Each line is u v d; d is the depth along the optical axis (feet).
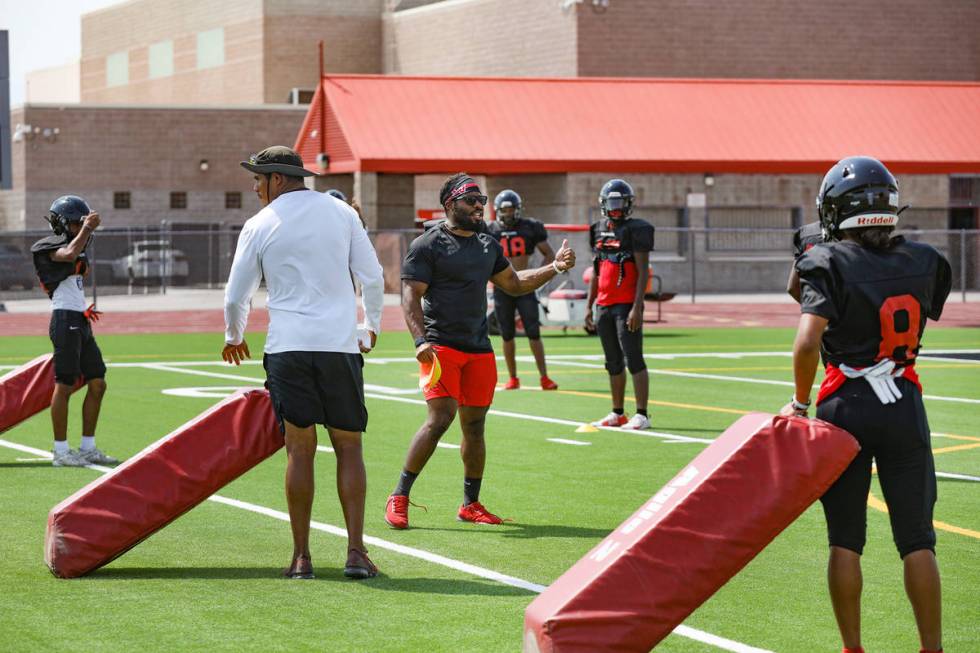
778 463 22.17
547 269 36.45
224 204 224.12
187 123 222.69
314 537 34.78
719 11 215.31
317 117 172.76
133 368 81.25
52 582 30.01
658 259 174.09
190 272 220.84
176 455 30.91
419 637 25.73
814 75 217.36
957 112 183.62
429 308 35.94
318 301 29.76
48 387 45.98
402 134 165.99
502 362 86.58
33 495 40.63
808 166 175.42
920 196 179.22
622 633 21.91
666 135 174.40
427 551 33.24
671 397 66.80
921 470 22.88
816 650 25.00
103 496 30.63
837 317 22.70
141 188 221.05
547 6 217.77
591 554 22.94
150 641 25.40
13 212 221.66
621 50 213.46
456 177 35.91
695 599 22.17
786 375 77.71
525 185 175.73
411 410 61.26
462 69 238.89
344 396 29.99
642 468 45.80
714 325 120.26
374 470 45.50
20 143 217.56
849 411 22.75
